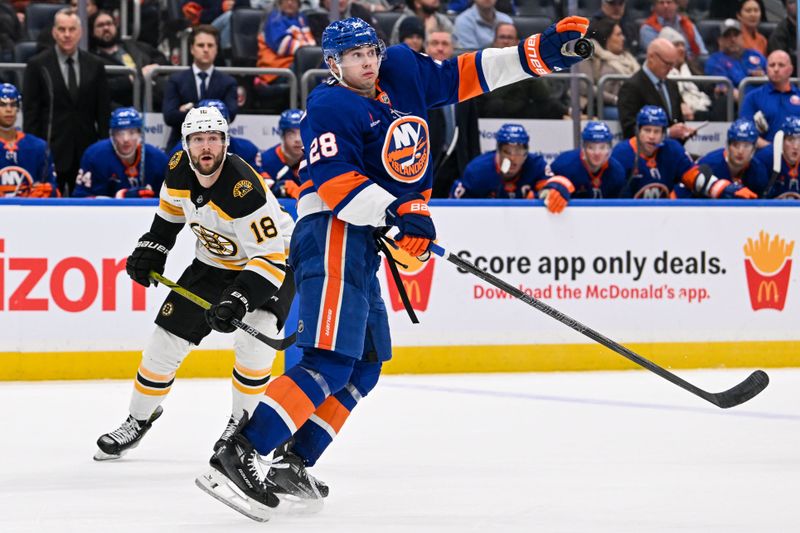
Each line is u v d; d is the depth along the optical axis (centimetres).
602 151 1142
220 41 1373
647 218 1131
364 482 615
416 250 514
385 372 1090
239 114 1263
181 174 627
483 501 562
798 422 830
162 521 514
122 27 1382
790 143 1211
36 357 1041
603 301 1124
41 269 1039
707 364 1147
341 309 525
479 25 1370
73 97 1159
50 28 1255
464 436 769
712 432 787
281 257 602
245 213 597
